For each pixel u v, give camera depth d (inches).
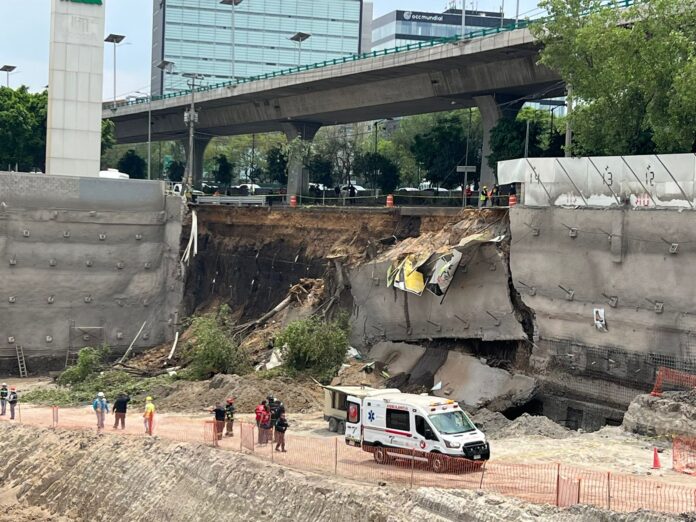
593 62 1845.5
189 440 1402.6
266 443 1320.1
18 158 4394.7
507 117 3088.1
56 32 2664.9
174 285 2650.1
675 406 1285.7
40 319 2502.5
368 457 1232.8
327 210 2447.1
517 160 1690.5
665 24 1744.6
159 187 2640.3
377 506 1039.0
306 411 1656.0
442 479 1071.0
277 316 2265.0
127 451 1430.9
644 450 1207.6
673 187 1445.6
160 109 4662.9
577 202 1584.6
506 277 1690.5
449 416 1154.7
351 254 2153.1
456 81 3070.9
